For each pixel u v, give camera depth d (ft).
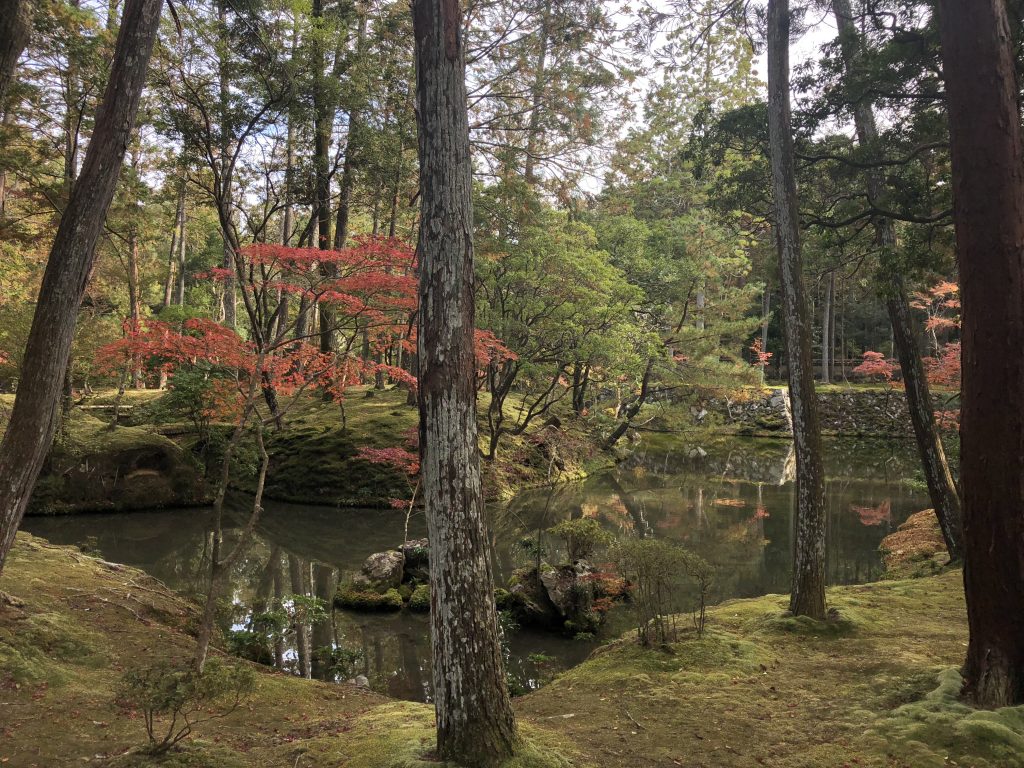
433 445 11.57
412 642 26.91
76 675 16.58
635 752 12.92
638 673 17.85
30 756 12.34
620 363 62.90
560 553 40.96
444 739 11.56
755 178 31.12
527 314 59.41
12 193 54.54
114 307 71.10
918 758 11.98
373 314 23.79
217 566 18.26
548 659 25.23
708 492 62.69
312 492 54.60
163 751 12.47
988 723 12.48
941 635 20.31
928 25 23.26
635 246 74.54
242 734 14.66
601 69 46.60
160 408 55.11
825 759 12.34
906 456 82.17
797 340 22.47
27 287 72.38
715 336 74.08
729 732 13.89
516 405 82.02
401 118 52.60
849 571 36.32
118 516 48.39
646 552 20.11
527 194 53.47
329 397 61.57
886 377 110.42
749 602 25.89
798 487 22.52
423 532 45.88
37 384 15.16
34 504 47.06
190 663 18.40
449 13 11.63
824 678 17.04
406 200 64.85
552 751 12.15
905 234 26.71
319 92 49.26
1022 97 21.26
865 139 30.19
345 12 54.80
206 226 90.22
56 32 41.78
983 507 14.23
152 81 46.03
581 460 72.79
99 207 15.70
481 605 11.57
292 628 28.14
